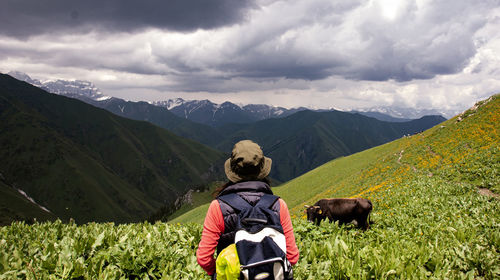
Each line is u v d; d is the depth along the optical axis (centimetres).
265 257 244
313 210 1311
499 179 1823
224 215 282
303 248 600
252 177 307
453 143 3378
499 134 2928
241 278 247
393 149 5653
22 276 442
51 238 634
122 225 800
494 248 667
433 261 545
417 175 2747
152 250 525
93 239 557
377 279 473
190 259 544
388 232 966
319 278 469
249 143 311
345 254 545
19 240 624
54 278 428
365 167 4959
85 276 447
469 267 574
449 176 2319
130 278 496
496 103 3856
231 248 265
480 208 1234
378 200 2081
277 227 266
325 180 6038
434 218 1216
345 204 1248
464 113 4569
